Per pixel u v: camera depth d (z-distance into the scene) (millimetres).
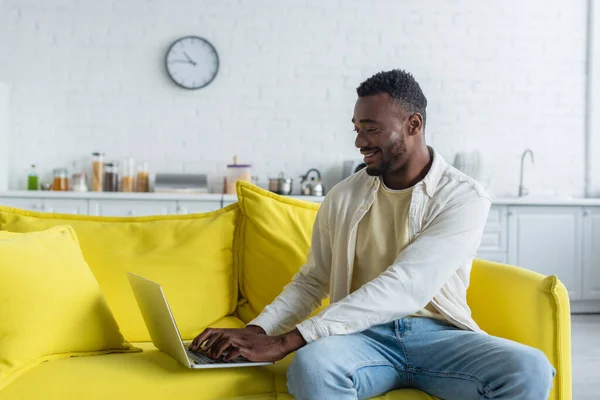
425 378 1714
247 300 2240
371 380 1652
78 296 1844
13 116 5090
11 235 2008
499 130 5352
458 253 1746
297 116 5238
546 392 1521
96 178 4918
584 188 5414
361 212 1873
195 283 2129
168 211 4609
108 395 1607
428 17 5277
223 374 1677
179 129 5184
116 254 2127
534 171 5387
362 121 1797
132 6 5125
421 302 1717
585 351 3805
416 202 1809
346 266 1906
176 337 1594
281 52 5215
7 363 1656
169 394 1622
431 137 5312
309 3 5223
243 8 5188
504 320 1874
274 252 2203
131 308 2072
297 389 1565
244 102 5211
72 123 5125
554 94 5383
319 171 5262
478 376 1590
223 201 4621
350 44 5250
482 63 5328
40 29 5082
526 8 5348
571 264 4871
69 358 1796
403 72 1823
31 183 4953
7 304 1715
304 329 1678
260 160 5230
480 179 5062
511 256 4812
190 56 5141
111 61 5129
